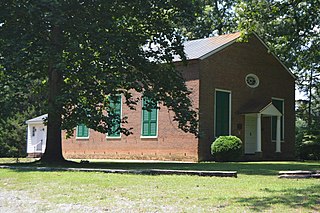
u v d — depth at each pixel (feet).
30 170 48.19
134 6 62.03
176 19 66.08
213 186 31.48
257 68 92.63
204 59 81.82
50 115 60.59
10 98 61.41
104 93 56.24
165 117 84.99
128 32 62.34
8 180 37.93
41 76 63.82
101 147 98.73
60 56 54.08
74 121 56.18
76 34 57.31
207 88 81.87
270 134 94.79
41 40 57.41
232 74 87.10
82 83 57.11
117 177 38.73
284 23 82.79
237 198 25.04
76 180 36.01
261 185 32.12
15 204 24.80
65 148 107.65
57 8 53.47
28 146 130.00
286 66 98.68
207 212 20.92
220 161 78.13
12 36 56.29
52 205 24.02
